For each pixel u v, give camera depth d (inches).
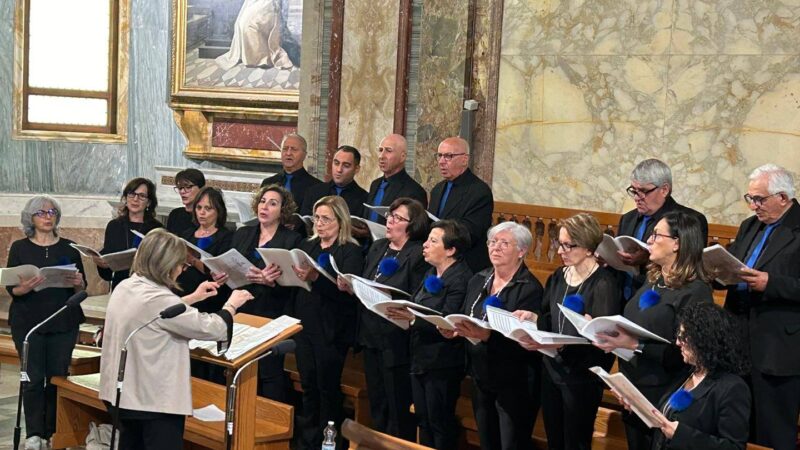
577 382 201.9
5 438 280.4
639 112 316.2
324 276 251.9
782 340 196.7
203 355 220.1
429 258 232.7
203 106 441.4
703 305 168.6
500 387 215.0
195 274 271.1
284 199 269.4
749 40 297.1
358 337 248.5
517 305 215.0
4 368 361.4
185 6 443.5
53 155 464.4
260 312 264.8
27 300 261.9
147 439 203.9
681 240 185.0
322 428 256.5
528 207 325.1
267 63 433.1
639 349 185.3
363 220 263.3
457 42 342.6
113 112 477.7
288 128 435.5
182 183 302.5
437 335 227.5
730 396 163.8
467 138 339.6
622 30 318.7
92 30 472.4
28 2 458.6
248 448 226.2
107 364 205.3
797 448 214.7
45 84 465.4
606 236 202.5
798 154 289.7
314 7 348.8
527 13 335.9
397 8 334.3
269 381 260.7
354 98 344.5
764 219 201.9
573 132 328.8
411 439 244.1
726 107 301.3
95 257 266.5
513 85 339.6
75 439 262.7
